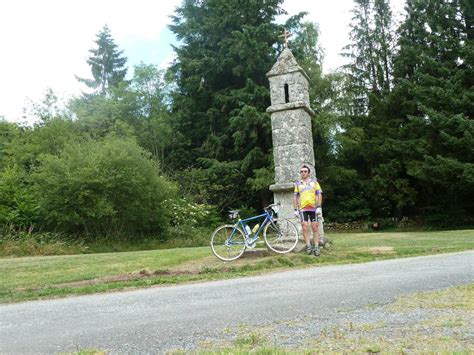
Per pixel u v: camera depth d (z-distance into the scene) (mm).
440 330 3826
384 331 3857
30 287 7383
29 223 16969
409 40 27469
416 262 8000
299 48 26281
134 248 16953
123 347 3758
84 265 9406
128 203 17484
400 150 25266
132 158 17938
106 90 45500
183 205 21734
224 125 27812
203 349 3586
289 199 10398
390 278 6367
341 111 27469
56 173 16891
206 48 29562
